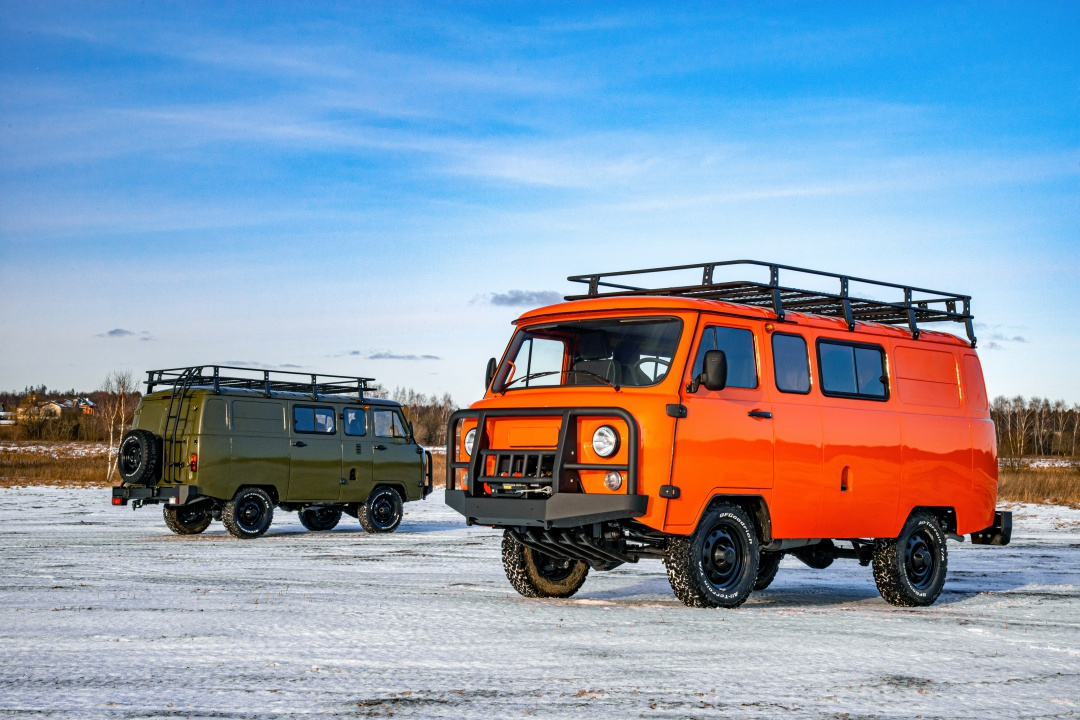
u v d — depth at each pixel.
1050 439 103.19
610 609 9.38
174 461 18.89
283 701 5.78
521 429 9.60
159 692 5.98
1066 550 17.48
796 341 10.19
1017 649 7.82
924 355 11.44
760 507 9.83
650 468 8.95
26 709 5.59
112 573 12.38
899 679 6.60
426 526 22.69
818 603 10.62
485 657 7.05
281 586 11.18
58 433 86.06
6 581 11.46
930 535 11.01
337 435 20.31
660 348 9.39
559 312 10.12
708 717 5.53
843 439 10.31
